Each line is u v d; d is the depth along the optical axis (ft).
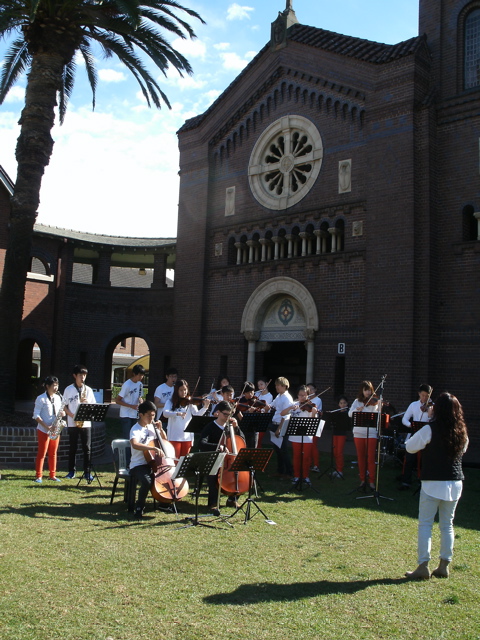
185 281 82.43
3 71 60.44
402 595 19.97
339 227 67.92
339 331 65.92
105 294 101.81
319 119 70.74
